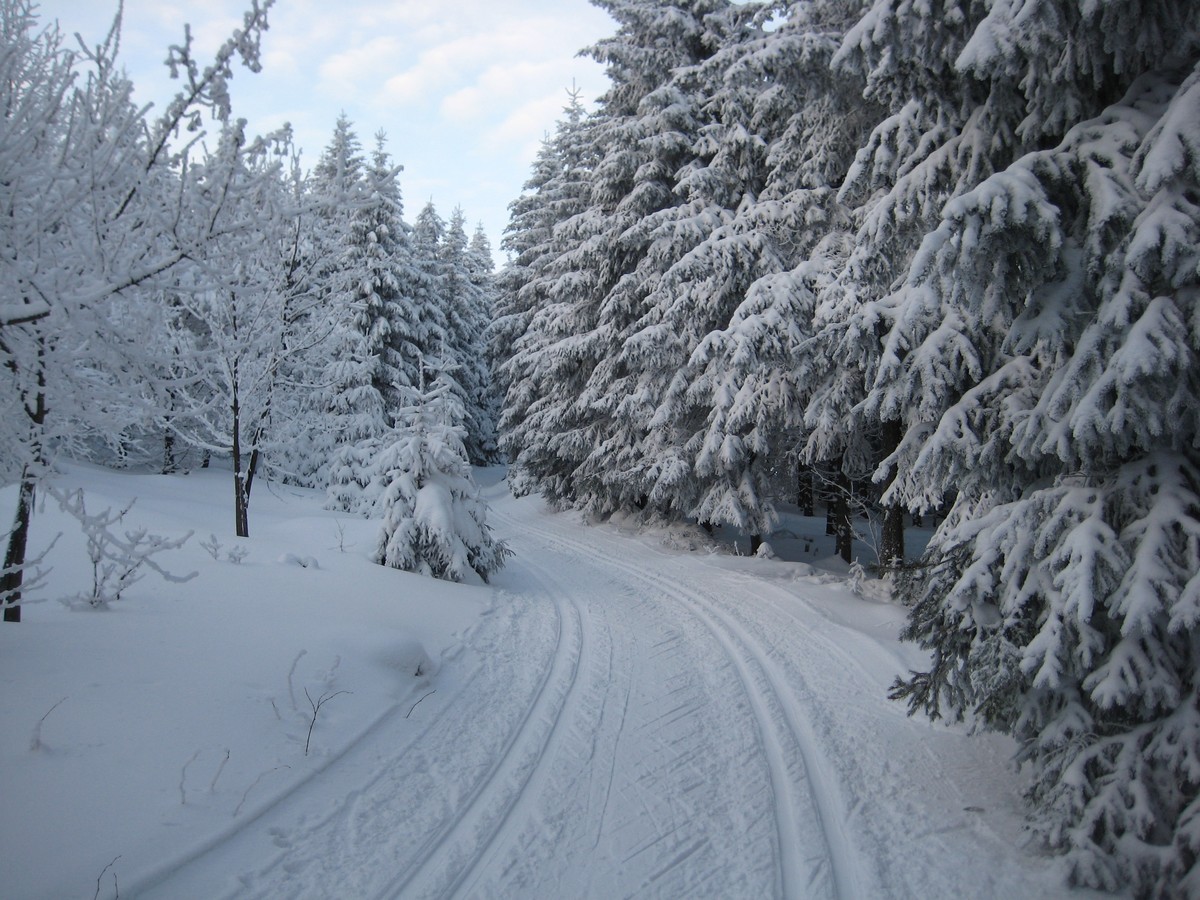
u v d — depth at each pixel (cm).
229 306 1101
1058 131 556
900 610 1038
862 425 1238
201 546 1055
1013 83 590
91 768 441
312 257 1209
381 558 1159
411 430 1222
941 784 539
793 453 1516
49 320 442
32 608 688
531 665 816
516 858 435
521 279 3341
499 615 1023
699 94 1764
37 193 441
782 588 1195
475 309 4381
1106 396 432
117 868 375
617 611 1091
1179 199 412
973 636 521
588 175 2444
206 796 452
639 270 1877
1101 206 440
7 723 460
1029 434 484
